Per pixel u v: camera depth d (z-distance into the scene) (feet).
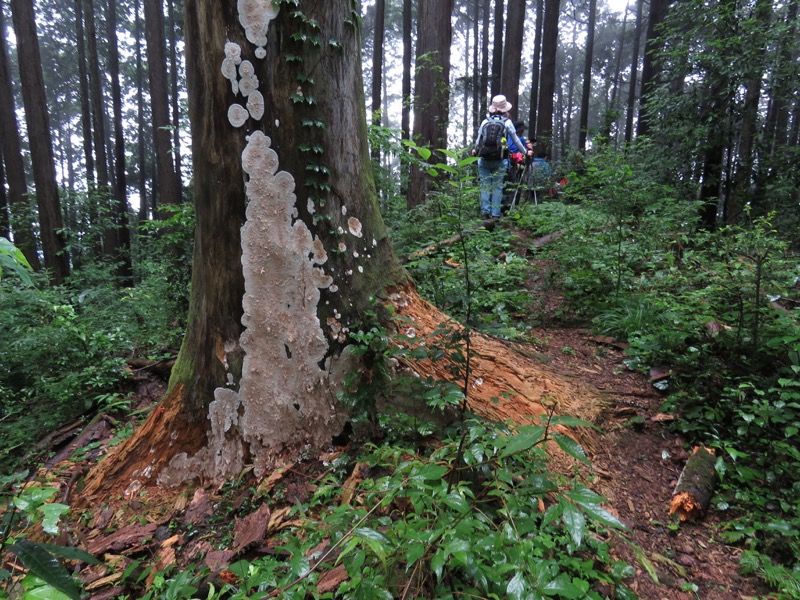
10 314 17.66
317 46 7.98
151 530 7.52
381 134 18.24
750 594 6.06
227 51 7.66
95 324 18.94
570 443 3.87
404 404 8.43
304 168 8.19
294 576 4.86
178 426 8.66
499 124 20.62
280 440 8.42
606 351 12.17
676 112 21.76
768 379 9.30
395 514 6.34
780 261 12.04
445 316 10.18
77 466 9.95
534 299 15.25
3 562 6.57
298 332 8.40
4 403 13.88
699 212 21.83
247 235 8.13
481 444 5.36
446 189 12.24
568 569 5.63
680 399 9.65
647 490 7.84
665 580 6.18
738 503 7.54
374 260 9.36
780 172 21.36
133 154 85.61
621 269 15.01
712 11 19.83
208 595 5.41
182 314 17.81
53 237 35.65
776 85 20.29
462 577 5.17
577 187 18.19
